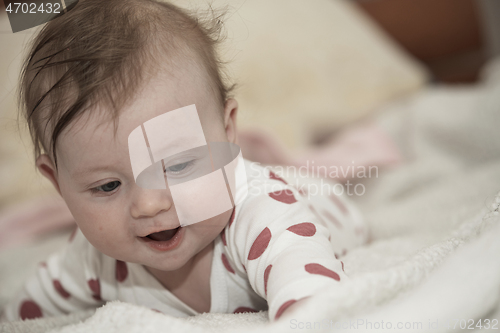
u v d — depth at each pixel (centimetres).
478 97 152
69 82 52
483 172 124
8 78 126
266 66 180
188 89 56
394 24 237
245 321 52
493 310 41
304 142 173
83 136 52
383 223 106
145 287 69
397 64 200
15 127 95
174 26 60
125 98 51
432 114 153
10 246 129
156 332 43
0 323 66
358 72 192
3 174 151
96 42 54
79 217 56
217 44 68
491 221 52
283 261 50
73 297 80
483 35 227
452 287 39
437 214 102
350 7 223
